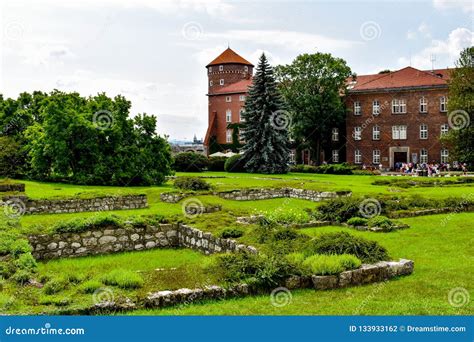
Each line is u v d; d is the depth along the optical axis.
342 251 10.50
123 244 14.52
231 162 57.91
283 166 57.09
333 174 57.00
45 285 8.59
